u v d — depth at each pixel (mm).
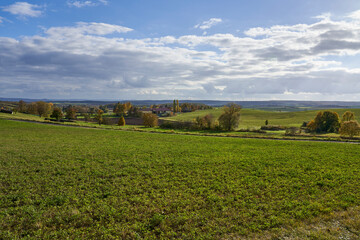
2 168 21016
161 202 14133
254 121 123938
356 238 10234
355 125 65000
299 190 16016
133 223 11805
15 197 14578
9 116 90000
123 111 164750
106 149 31516
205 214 12664
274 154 28547
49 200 14227
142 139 43438
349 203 13781
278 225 11570
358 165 22562
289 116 140125
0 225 11398
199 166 22516
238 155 27922
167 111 176750
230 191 15914
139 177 18969
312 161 24500
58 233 10852
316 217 12234
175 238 10609
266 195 15242
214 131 72062
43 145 34062
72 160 24562
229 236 10703
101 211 12875
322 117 91562
